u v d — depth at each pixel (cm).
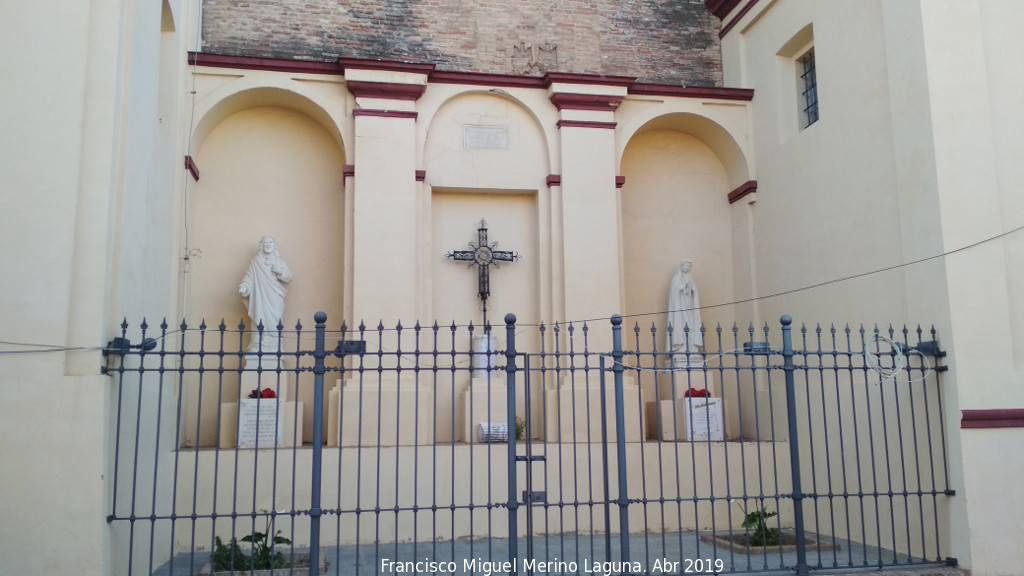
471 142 1242
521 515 1075
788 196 1202
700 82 1393
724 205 1360
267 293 1153
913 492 845
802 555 801
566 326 1190
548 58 1341
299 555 924
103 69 777
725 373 1317
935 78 924
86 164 761
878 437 982
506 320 775
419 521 1052
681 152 1365
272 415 1089
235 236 1212
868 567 832
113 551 748
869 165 1021
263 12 1265
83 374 732
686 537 1060
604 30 1381
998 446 870
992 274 898
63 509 714
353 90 1177
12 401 719
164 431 986
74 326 739
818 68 1134
